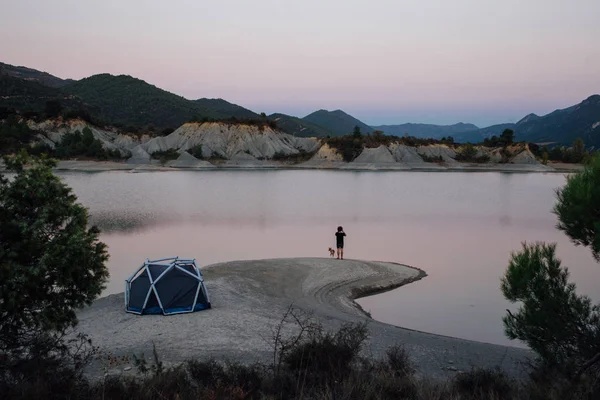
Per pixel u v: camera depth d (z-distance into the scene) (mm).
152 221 43969
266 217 47938
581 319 8820
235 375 9344
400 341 14344
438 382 10203
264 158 178875
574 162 194625
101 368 11258
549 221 46625
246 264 25406
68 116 180625
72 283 10008
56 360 9312
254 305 18312
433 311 18594
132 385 8695
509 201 66250
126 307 17031
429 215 50812
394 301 19984
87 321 15820
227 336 14328
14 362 8938
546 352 9094
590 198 8352
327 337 10273
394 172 150625
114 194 67438
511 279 9703
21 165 9867
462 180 114188
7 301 8844
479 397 8680
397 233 39094
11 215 9531
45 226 9781
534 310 9203
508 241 35406
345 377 8859
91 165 138375
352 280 22922
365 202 63531
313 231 39719
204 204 58312
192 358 12242
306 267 25031
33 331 10430
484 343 14523
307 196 70625
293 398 8219
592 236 8617
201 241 34312
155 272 17781
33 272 8922
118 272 24359
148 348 13195
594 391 7715
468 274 24797
